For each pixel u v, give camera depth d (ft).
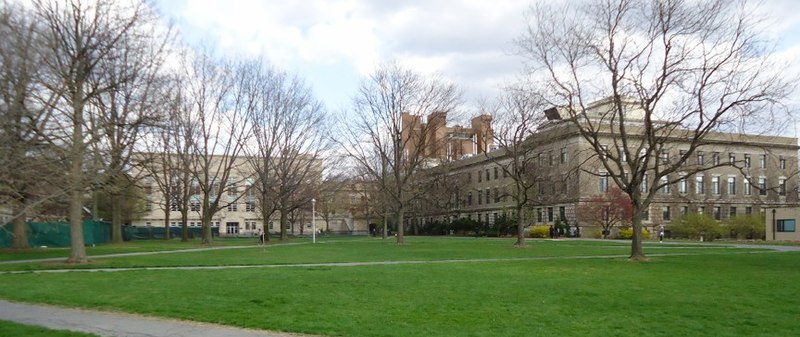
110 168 71.77
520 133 138.31
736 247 132.87
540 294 45.57
